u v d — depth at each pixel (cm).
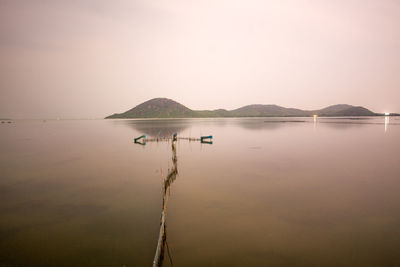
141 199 1895
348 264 1070
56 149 4653
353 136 6656
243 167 2934
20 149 4628
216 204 1752
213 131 9238
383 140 5653
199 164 3155
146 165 3162
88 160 3519
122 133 8956
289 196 1902
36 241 1300
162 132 9356
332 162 3184
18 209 1716
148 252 1200
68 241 1298
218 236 1315
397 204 1714
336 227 1396
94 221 1523
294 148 4481
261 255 1142
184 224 1453
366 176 2458
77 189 2144
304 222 1459
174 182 2309
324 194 1936
